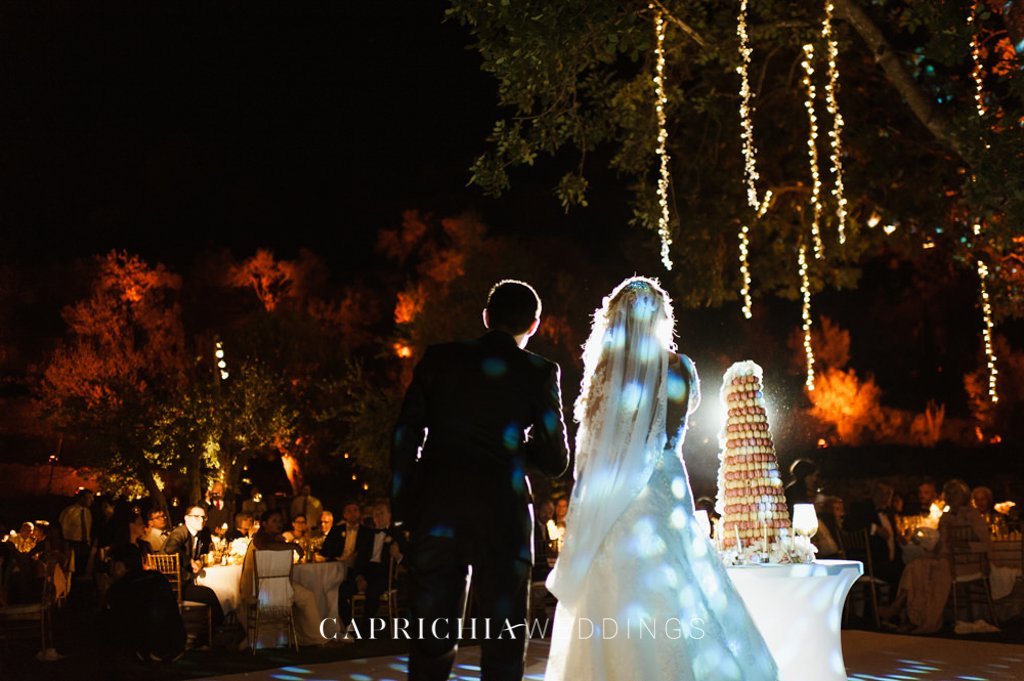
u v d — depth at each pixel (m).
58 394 30.33
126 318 33.69
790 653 5.23
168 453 19.69
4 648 10.37
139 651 8.28
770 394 29.09
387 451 23.48
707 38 12.77
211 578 10.55
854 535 12.14
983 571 11.00
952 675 7.39
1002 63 12.06
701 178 14.88
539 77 11.68
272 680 7.71
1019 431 29.56
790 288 15.09
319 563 10.58
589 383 4.74
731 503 5.48
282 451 30.03
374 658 8.84
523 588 4.00
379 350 36.94
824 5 12.71
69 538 16.02
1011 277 13.90
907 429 30.45
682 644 4.34
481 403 4.05
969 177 10.70
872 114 14.82
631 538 4.48
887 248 21.55
